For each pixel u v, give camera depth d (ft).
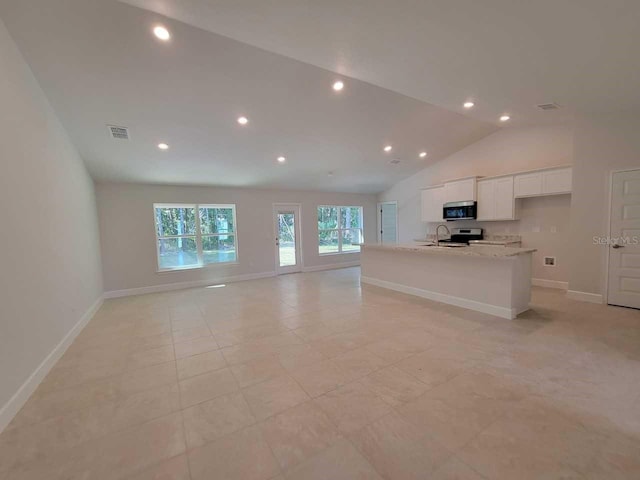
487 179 18.40
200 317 13.11
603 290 13.19
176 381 7.71
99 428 5.97
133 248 17.98
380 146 18.16
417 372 7.75
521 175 16.74
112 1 7.16
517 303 11.89
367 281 19.43
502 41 7.53
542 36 7.22
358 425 5.82
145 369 8.41
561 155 15.81
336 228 27.27
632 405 6.18
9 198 7.10
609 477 4.48
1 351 6.28
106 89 10.16
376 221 29.04
